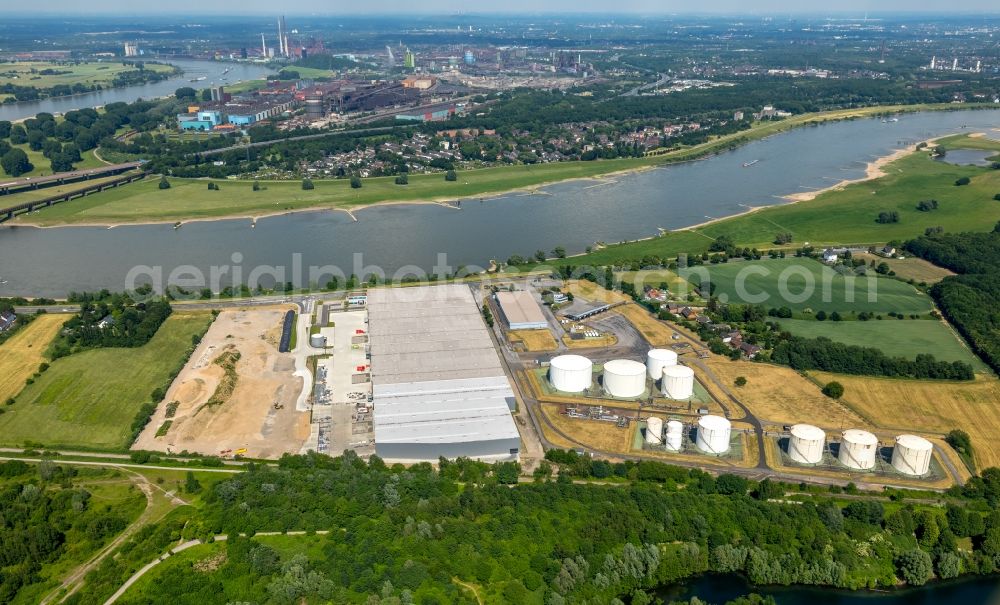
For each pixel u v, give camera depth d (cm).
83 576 17138
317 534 18238
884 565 17925
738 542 18262
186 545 17925
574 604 16500
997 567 17925
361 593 16362
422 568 16875
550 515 18838
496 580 16950
